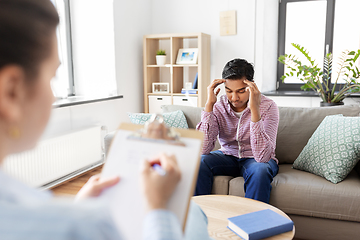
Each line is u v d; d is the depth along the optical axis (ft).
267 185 6.07
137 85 15.28
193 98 14.49
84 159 10.93
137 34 15.08
